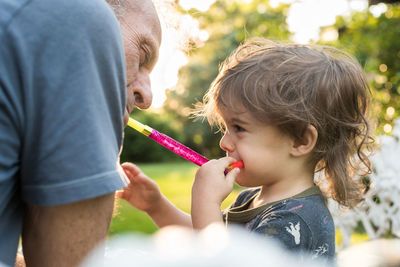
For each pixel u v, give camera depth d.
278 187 1.36
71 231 0.78
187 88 14.65
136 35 1.09
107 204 0.81
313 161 1.38
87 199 0.77
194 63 14.49
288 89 1.34
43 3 0.76
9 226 0.79
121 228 3.46
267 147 1.33
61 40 0.75
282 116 1.30
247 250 0.30
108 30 0.81
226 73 1.44
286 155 1.34
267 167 1.33
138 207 1.60
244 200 1.52
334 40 8.06
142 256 0.29
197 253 0.29
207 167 1.34
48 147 0.74
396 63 7.15
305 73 1.37
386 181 2.65
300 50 1.47
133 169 1.55
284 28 10.39
